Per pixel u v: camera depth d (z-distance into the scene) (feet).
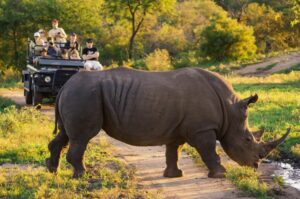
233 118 50.47
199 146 49.65
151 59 242.58
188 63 241.96
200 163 56.95
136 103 48.70
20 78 211.82
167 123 49.19
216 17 257.55
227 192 47.50
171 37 306.76
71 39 101.91
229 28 252.01
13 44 238.48
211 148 49.93
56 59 99.14
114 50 284.20
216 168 50.62
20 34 236.43
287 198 46.50
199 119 49.26
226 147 51.26
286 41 309.01
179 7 342.44
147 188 48.91
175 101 49.01
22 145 62.39
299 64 212.64
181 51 305.94
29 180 48.78
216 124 49.88
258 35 309.22
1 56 238.68
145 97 48.78
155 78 49.78
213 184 49.70
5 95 128.88
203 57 256.93
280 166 58.80
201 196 46.50
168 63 247.29
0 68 243.19
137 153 63.36
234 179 50.08
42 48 102.06
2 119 75.20
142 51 291.38
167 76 50.21
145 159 60.29
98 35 255.29
